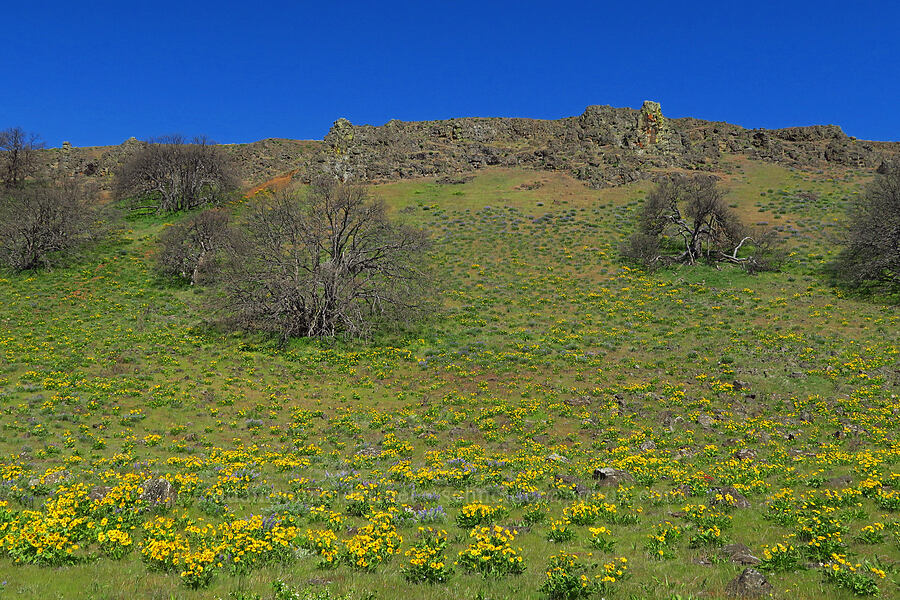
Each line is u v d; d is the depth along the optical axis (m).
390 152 85.44
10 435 20.84
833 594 7.56
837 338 32.50
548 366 31.92
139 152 73.56
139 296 44.88
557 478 15.93
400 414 25.88
